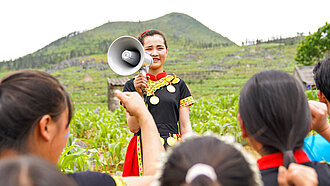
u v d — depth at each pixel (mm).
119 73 2262
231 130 7211
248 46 174625
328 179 1132
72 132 7488
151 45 2562
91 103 80625
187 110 2613
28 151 900
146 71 2373
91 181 1090
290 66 122688
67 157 3939
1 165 511
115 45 2305
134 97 1303
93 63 157250
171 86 2549
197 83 107188
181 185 757
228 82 104938
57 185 516
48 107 922
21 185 474
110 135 7082
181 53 167250
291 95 1118
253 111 1136
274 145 1122
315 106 1453
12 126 862
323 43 59062
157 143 1225
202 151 782
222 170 749
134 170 2379
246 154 851
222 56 155750
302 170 890
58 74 140000
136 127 2283
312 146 1693
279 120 1092
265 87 1135
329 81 1628
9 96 867
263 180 1123
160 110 2439
